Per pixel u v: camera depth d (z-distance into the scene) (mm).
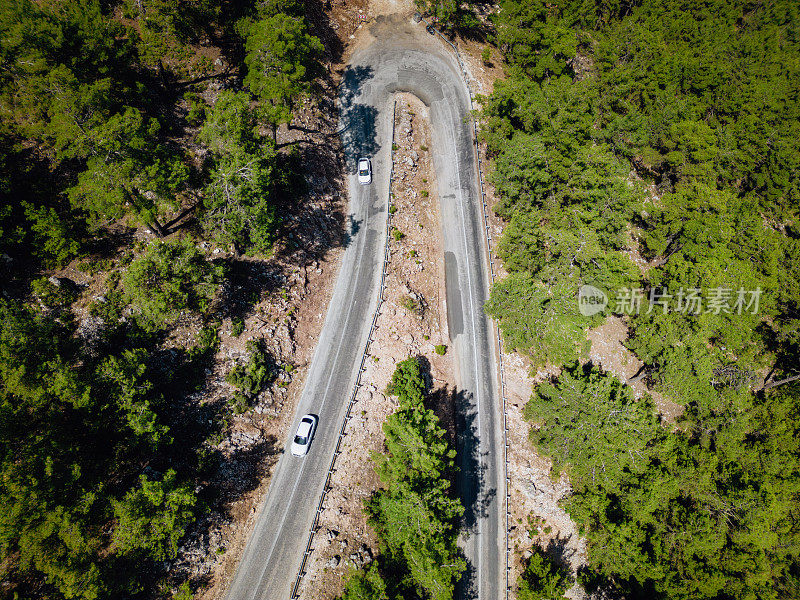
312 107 64625
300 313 52875
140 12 48562
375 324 54656
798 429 61125
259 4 53625
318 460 46188
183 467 40469
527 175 55062
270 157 48094
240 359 46656
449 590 37250
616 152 67125
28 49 36281
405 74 73375
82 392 32062
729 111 77562
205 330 45500
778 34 95812
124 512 31141
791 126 75125
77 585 28672
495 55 80938
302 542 42125
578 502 51812
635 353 59562
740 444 59156
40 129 37000
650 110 71750
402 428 41844
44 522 28391
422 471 42000
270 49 46906
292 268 53531
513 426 56156
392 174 64500
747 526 50969
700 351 53062
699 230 58625
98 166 35656
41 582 32062
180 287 40594
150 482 32344
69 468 30359
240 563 40406
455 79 74375
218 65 56844
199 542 39188
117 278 43062
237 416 44750
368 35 75938
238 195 41031
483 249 63938
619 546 50031
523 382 58656
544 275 53812
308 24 67688
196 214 46844
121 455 37250
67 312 40188
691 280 55125
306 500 44031
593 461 49625
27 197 40875
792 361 68562
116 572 32500
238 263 50344
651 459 56000
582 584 53656
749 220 61719
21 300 38938
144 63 48938
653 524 53750
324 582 40750
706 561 52281
